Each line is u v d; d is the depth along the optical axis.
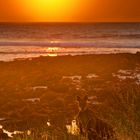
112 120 6.86
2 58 39.84
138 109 7.44
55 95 18.94
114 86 20.75
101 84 22.34
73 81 24.05
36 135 7.02
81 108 5.76
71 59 35.94
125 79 24.06
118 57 36.56
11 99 18.58
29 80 24.81
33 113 15.07
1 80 25.17
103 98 16.83
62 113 14.66
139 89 9.99
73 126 6.91
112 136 5.79
